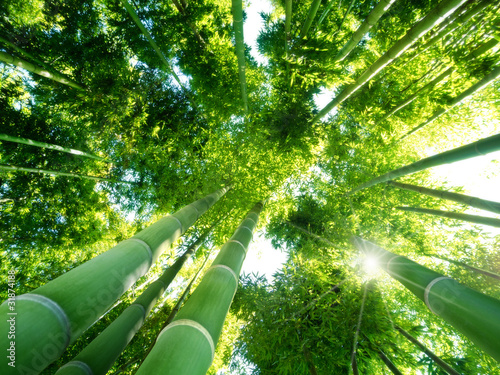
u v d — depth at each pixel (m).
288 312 4.07
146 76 5.61
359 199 6.04
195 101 6.07
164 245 1.91
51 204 5.95
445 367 3.64
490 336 1.43
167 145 5.80
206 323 1.36
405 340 4.85
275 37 4.86
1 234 5.51
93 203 6.50
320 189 6.39
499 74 3.79
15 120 4.74
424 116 5.60
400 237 5.88
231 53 5.79
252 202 5.56
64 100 5.09
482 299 1.64
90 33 5.27
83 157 5.62
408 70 5.30
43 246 5.84
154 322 6.16
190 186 5.46
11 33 4.37
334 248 5.41
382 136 5.57
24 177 5.42
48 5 4.57
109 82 4.85
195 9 5.40
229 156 5.25
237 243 2.53
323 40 4.50
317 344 3.97
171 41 5.41
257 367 4.62
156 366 1.09
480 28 3.62
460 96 4.47
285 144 5.52
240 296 4.79
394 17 4.67
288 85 5.13
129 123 5.31
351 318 4.00
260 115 5.08
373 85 5.70
